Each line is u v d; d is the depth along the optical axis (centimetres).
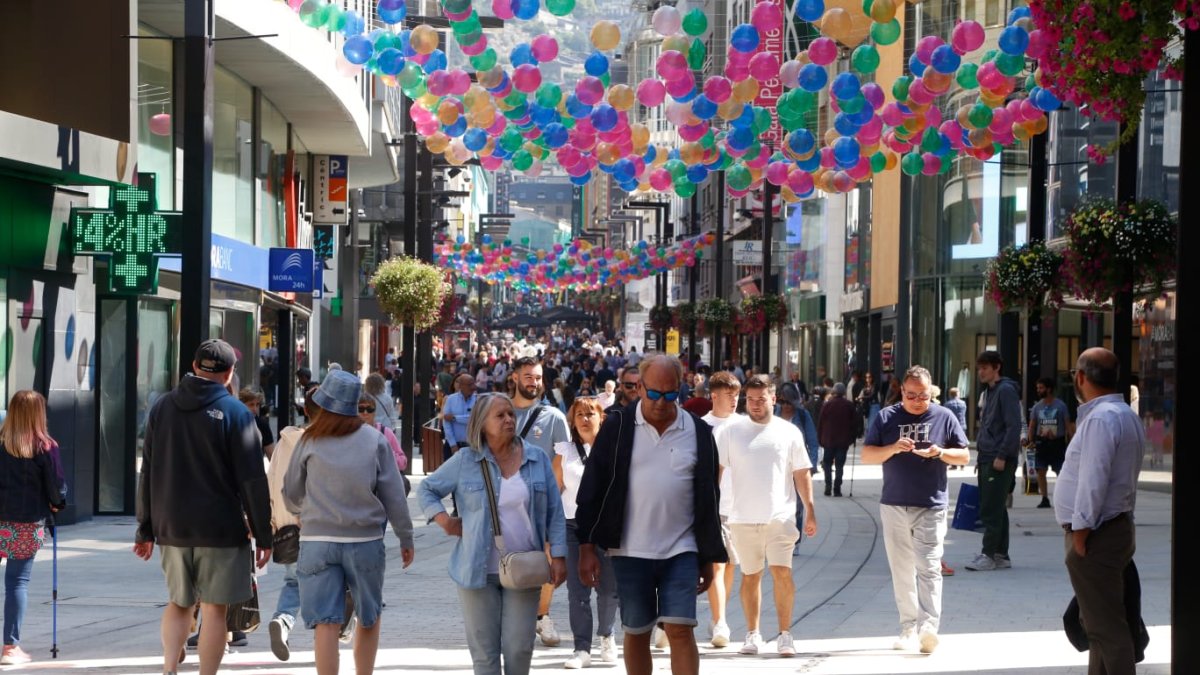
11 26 2734
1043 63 1262
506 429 1159
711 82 1856
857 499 3500
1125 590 1161
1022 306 2798
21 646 1539
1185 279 1013
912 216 6116
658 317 8644
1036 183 2938
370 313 8281
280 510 1458
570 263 6750
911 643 1505
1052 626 1644
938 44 1877
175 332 3222
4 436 1466
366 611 1214
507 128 2086
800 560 2366
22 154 2414
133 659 1460
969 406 5656
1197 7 1005
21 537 1458
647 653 1141
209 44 2006
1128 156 2345
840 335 7556
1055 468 3145
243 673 1390
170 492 1218
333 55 4138
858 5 1775
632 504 1130
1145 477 3488
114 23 2734
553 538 1172
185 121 1994
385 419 2944
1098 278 2259
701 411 1961
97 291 2928
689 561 1124
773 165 2098
